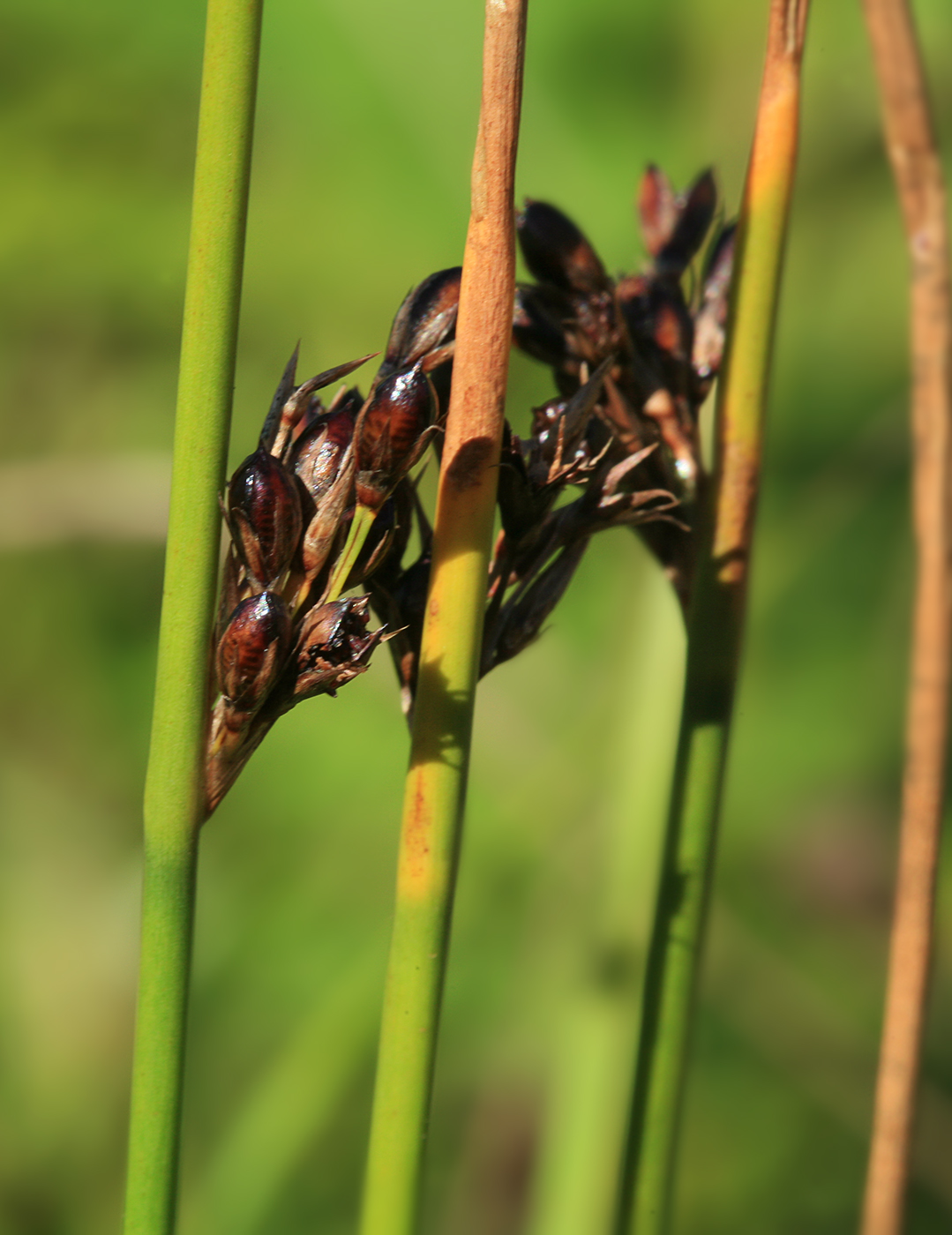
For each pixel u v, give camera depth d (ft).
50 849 1.44
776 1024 1.21
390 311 1.55
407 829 0.70
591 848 1.24
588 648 1.40
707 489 0.73
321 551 0.69
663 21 1.44
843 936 1.36
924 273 0.76
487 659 0.71
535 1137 1.18
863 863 1.39
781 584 1.36
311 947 1.29
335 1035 1.05
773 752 1.48
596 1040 0.93
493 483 0.69
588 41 1.48
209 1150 1.15
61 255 1.54
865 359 1.52
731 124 1.28
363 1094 1.20
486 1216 1.18
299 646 0.68
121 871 1.43
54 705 1.52
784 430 1.51
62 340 1.53
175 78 1.60
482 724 1.34
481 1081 1.23
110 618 1.55
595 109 1.48
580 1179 0.92
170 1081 0.69
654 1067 0.73
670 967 0.73
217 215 0.67
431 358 0.70
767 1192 1.26
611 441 0.70
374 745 1.44
